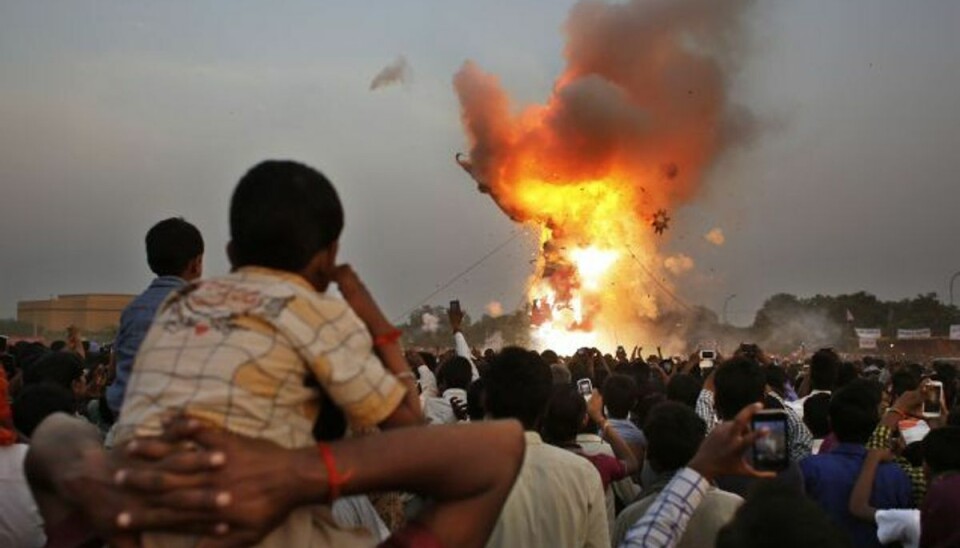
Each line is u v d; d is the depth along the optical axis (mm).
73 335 13062
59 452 2277
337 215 2588
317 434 2506
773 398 7516
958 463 5266
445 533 2240
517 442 2348
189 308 2365
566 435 5969
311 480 2125
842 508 5895
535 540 4672
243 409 2191
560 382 6223
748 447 3186
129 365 4801
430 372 10719
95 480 2123
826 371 9648
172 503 2027
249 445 2127
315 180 2561
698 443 4926
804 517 2219
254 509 2055
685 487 3254
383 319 2619
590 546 4770
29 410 5633
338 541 2410
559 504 4684
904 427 8492
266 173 2543
